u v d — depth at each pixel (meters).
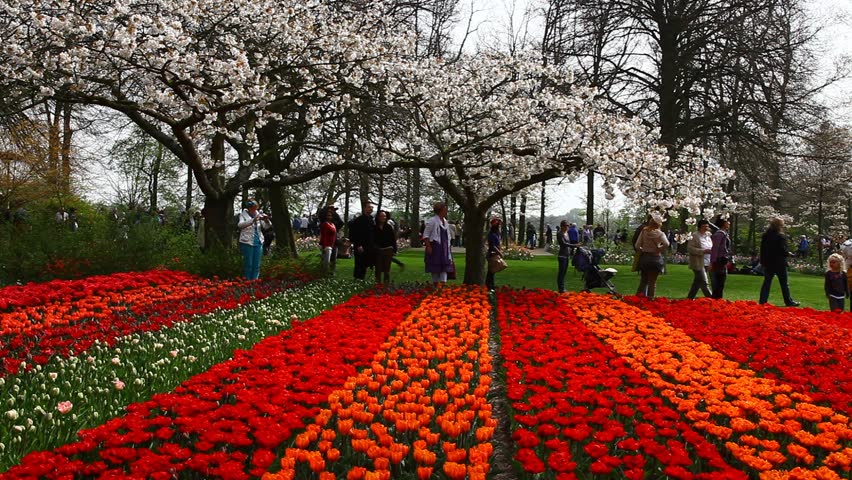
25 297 9.30
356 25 14.56
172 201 36.47
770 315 9.75
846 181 35.59
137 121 14.27
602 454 3.79
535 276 18.94
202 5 12.10
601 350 7.03
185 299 10.03
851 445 4.59
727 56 23.16
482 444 3.86
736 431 4.70
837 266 12.09
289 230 20.22
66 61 10.13
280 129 19.28
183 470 3.62
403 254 29.20
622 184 12.19
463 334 7.77
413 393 4.99
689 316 9.50
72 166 26.97
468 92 14.41
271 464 4.00
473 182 13.93
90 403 4.82
